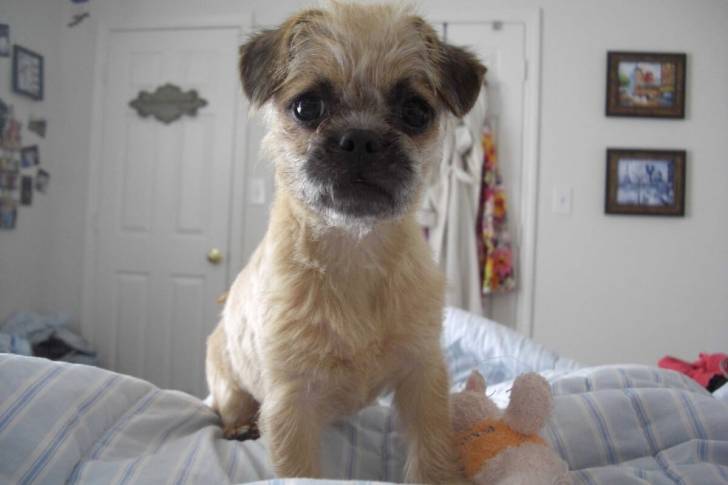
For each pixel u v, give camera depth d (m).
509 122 3.03
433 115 1.16
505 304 3.05
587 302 2.99
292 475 0.98
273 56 1.16
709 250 2.96
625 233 2.98
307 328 1.00
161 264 3.22
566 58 3.01
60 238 3.29
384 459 1.15
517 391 0.91
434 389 1.07
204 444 1.04
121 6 3.25
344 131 1.03
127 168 3.24
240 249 3.17
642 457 0.99
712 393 1.33
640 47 2.99
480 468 0.90
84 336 3.25
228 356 1.37
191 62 3.20
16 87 2.97
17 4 2.98
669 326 2.97
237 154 3.16
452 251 2.85
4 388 0.91
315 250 1.03
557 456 0.88
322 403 1.07
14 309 3.05
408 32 1.13
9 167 2.97
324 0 1.21
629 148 2.96
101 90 3.25
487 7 3.04
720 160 2.96
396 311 1.03
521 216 3.02
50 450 0.86
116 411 1.05
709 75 2.97
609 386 1.19
